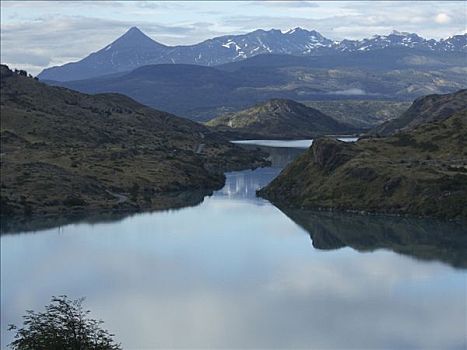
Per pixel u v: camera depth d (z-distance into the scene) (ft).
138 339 356.18
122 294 446.19
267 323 377.50
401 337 349.00
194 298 432.25
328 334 358.23
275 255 547.90
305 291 441.27
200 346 346.74
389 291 433.89
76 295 441.27
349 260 521.24
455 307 399.03
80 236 649.20
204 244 599.57
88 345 213.66
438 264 499.10
